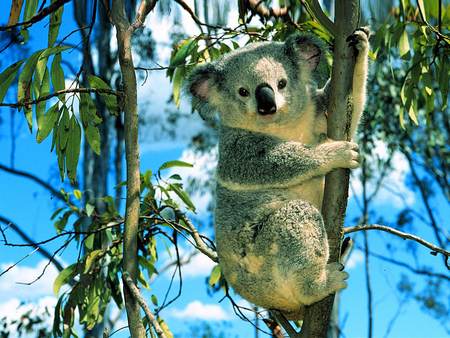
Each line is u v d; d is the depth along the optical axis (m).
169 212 5.44
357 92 4.30
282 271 4.19
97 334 11.20
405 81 5.27
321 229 4.12
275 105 4.59
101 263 5.70
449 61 5.13
